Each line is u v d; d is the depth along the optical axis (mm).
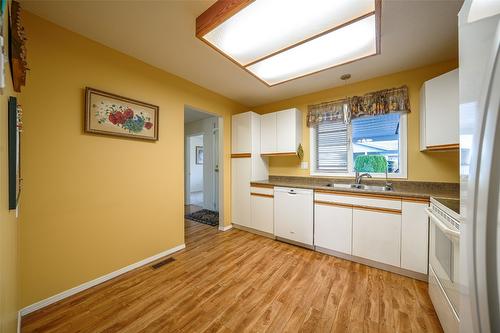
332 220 2389
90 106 1777
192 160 7234
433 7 1447
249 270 2068
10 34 932
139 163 2172
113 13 1523
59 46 1635
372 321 1392
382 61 2182
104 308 1519
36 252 1505
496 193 434
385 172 2449
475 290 482
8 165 872
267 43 1603
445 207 1309
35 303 1487
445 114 1866
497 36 424
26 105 1471
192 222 3828
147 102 2238
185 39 1852
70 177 1684
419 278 1884
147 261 2221
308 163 3178
